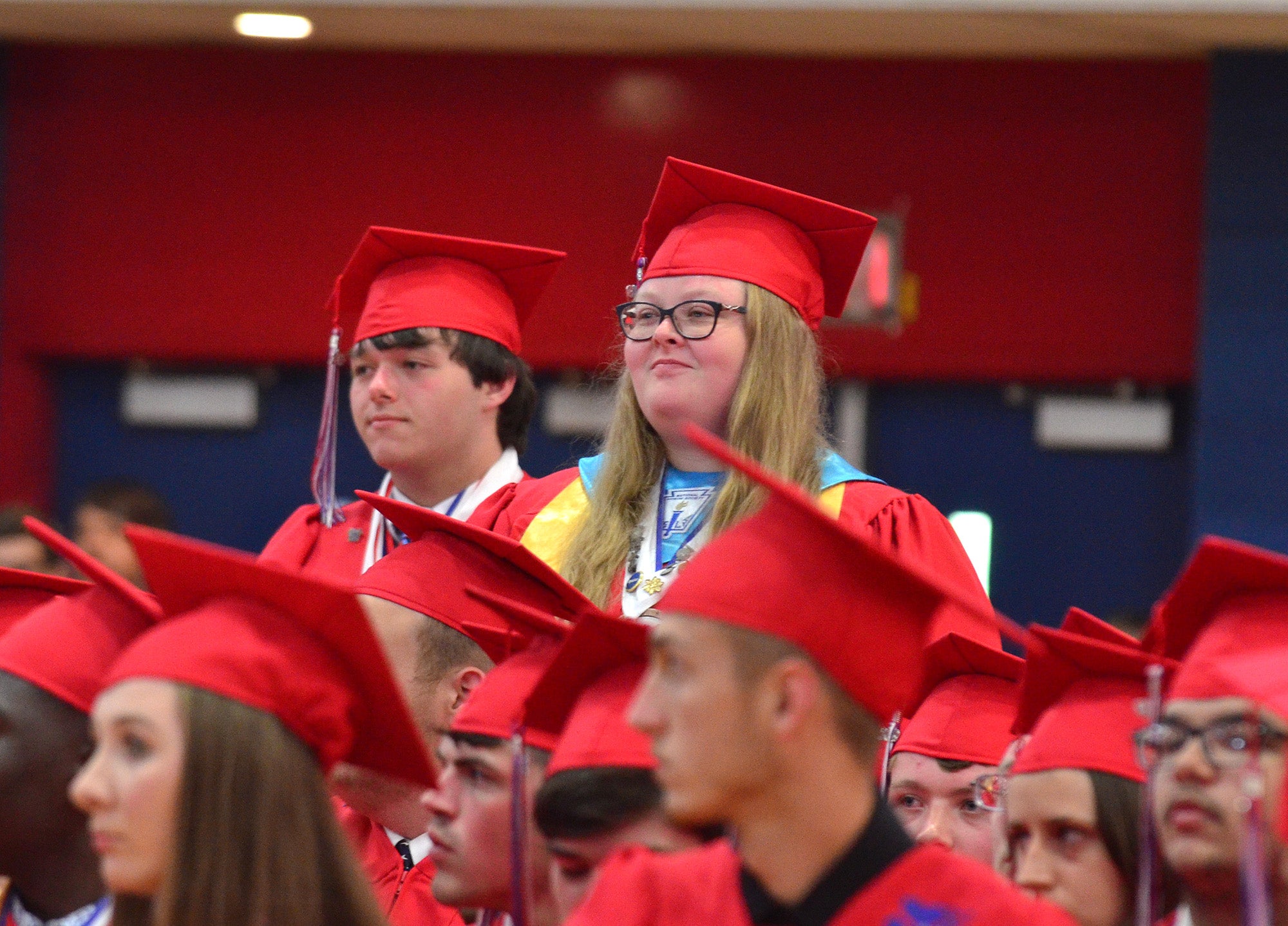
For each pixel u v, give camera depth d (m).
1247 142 26.14
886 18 25.73
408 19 27.06
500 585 10.66
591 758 7.92
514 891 8.04
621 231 28.48
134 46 29.47
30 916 8.84
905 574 6.57
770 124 28.14
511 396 14.29
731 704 6.48
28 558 19.03
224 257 29.38
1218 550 7.66
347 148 29.03
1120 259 27.39
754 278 11.70
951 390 28.59
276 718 7.53
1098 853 8.27
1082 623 9.99
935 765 10.26
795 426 11.55
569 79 28.62
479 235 28.73
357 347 13.95
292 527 14.60
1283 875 6.97
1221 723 7.07
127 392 30.28
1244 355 26.08
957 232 27.73
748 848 6.59
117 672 7.53
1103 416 27.94
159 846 7.30
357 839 11.30
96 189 29.62
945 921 6.43
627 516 11.98
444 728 9.49
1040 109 27.55
